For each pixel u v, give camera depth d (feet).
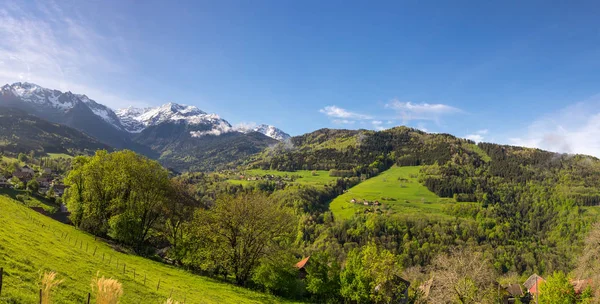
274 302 159.33
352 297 200.44
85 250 134.00
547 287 195.31
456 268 138.51
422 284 219.61
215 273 203.00
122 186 206.49
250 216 188.34
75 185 222.28
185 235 202.69
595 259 154.30
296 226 215.92
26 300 57.31
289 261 193.57
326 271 208.33
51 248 104.63
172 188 221.87
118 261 139.54
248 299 147.64
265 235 189.57
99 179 211.61
